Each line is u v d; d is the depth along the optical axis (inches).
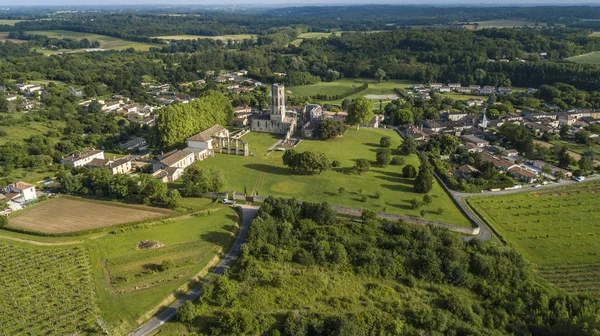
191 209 5895.7
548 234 5561.0
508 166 7578.7
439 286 4530.0
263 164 7829.7
